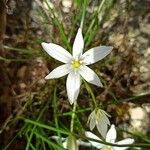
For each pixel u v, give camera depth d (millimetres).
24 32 154
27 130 128
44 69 151
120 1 155
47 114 144
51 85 146
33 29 154
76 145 114
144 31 154
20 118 134
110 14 154
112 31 154
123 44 153
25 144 143
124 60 152
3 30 142
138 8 156
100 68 151
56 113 128
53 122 139
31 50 143
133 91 152
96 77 120
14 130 142
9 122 142
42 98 146
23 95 147
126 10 154
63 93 145
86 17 151
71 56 120
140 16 156
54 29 151
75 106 128
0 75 146
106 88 147
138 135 131
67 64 120
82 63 120
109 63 152
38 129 130
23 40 152
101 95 148
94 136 123
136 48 153
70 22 152
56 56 120
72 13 152
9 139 142
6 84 146
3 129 135
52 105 141
